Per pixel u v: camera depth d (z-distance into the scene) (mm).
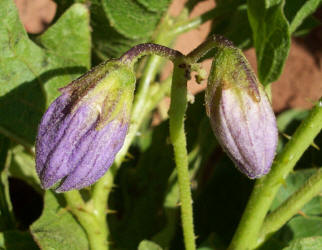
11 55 132
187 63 106
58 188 101
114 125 99
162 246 152
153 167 170
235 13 161
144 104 149
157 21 145
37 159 100
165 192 161
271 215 131
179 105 109
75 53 135
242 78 98
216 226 160
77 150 98
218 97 99
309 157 166
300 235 143
